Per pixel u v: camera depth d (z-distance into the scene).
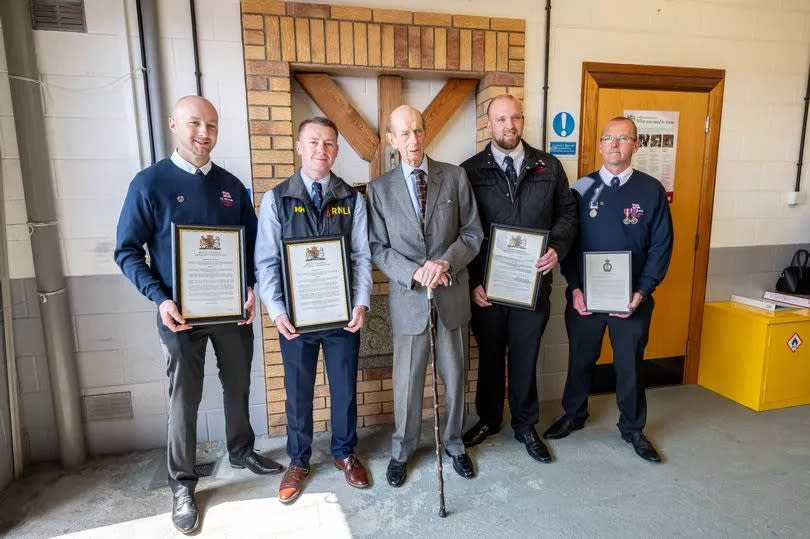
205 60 2.21
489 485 2.05
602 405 2.82
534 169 2.19
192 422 1.89
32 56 2.02
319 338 2.00
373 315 2.59
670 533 1.75
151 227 1.78
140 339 2.32
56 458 2.29
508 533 1.76
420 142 1.93
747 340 2.78
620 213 2.23
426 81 2.61
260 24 2.19
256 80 2.22
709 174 2.90
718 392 2.99
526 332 2.22
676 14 2.74
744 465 2.19
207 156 1.84
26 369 2.21
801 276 3.02
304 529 1.80
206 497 2.00
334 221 1.95
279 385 2.45
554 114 2.65
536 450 2.24
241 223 1.98
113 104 2.15
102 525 1.84
